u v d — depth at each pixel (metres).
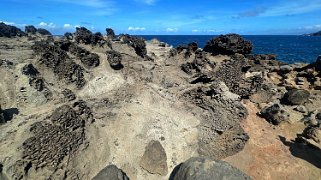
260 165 18.86
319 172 18.59
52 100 21.77
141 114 21.75
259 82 28.69
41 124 18.23
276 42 196.38
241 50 33.31
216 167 14.85
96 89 23.95
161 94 24.53
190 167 15.25
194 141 20.47
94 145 18.89
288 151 20.47
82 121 19.62
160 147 18.86
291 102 28.50
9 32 39.75
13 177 15.88
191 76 28.94
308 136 21.73
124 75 26.00
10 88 21.23
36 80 21.78
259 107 26.23
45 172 16.45
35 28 55.41
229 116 21.91
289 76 35.31
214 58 32.72
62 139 17.81
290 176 18.17
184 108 23.31
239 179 14.34
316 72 34.66
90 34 30.38
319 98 29.39
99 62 26.95
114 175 15.80
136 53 30.67
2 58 23.80
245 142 20.39
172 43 162.62
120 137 19.91
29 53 26.20
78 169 17.23
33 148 16.80
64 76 23.72
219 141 20.22
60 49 25.12
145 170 18.22
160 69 29.08
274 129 23.25
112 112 21.59
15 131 18.03
